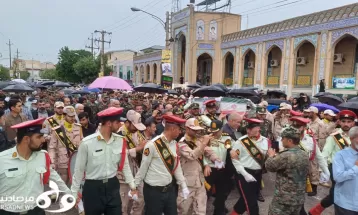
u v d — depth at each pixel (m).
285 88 21.14
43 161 3.34
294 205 3.79
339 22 17.02
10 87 12.59
